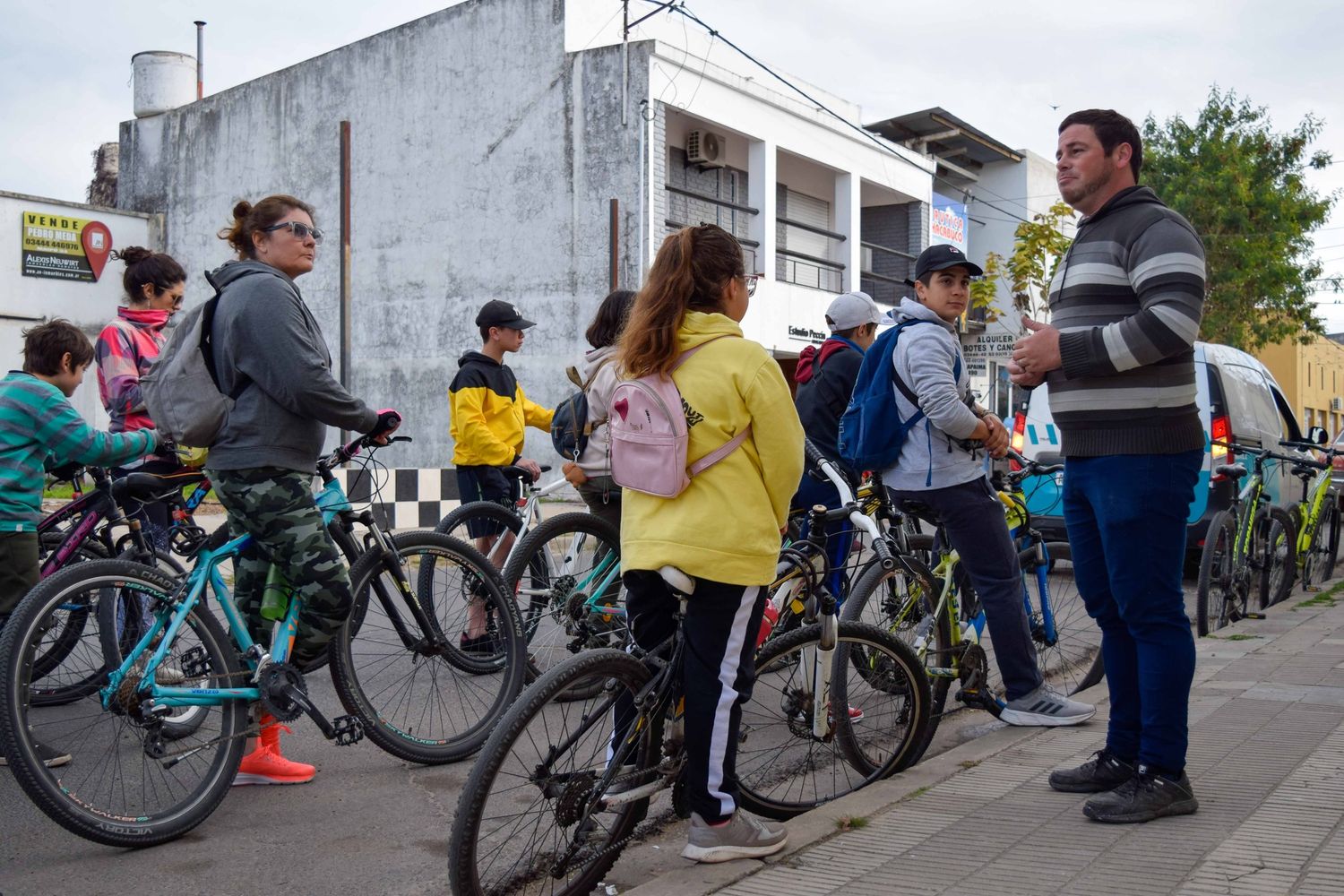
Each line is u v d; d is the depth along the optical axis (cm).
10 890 318
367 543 429
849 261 2291
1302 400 4919
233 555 392
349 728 405
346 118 2123
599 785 302
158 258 567
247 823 375
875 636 392
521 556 498
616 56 1812
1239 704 472
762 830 317
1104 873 291
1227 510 720
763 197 2028
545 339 1892
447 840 363
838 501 510
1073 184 361
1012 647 458
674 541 301
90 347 458
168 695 358
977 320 2992
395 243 2053
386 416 413
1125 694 363
